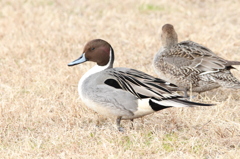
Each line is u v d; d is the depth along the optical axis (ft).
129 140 29.25
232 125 30.66
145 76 29.91
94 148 27.89
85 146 28.32
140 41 50.60
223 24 56.80
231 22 57.82
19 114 33.22
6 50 47.14
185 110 33.50
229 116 32.45
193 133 29.78
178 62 36.47
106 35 53.83
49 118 32.81
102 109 29.81
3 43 49.75
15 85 39.01
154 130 29.76
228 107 34.32
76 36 52.70
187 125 31.01
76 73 41.34
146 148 27.45
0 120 32.01
